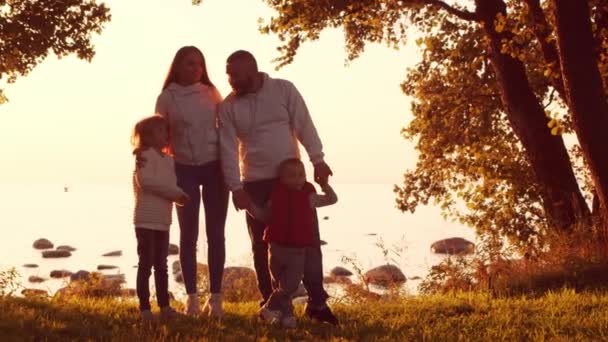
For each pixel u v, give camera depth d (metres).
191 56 8.73
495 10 17.61
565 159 17.61
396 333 8.13
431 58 21.41
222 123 8.52
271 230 8.11
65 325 7.86
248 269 14.82
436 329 8.37
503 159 21.42
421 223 101.69
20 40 19.41
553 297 10.57
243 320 8.52
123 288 13.66
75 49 19.81
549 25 16.59
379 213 137.50
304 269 8.38
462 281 13.64
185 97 8.71
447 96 21.59
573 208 17.03
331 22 18.25
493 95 21.23
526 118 17.58
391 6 19.83
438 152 22.17
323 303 8.48
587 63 13.87
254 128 8.41
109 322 8.26
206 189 8.77
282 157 8.38
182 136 8.69
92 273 12.93
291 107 8.48
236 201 8.30
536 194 20.08
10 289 12.41
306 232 8.12
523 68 17.69
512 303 10.14
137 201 8.44
